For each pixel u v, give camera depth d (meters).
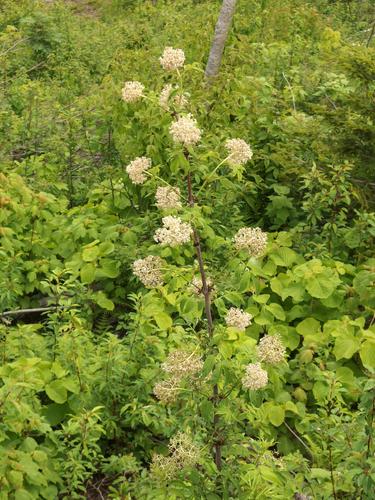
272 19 5.20
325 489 1.42
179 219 1.29
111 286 2.48
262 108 3.06
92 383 1.86
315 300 2.38
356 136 2.79
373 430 1.30
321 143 2.84
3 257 2.44
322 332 2.26
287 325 2.35
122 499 1.53
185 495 1.33
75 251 2.65
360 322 2.24
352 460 1.29
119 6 8.02
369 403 1.27
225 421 1.39
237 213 2.71
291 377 2.10
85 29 6.78
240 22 4.86
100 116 3.02
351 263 2.64
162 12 7.16
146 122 2.38
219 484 1.40
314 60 4.30
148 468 1.85
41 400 1.89
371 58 2.79
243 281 1.37
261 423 1.80
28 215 2.68
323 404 1.69
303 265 2.40
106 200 2.84
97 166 3.27
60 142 3.19
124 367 1.90
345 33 5.86
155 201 2.74
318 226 2.83
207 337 1.37
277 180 2.95
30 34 5.75
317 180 2.64
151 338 1.97
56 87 4.73
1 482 1.51
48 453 1.68
